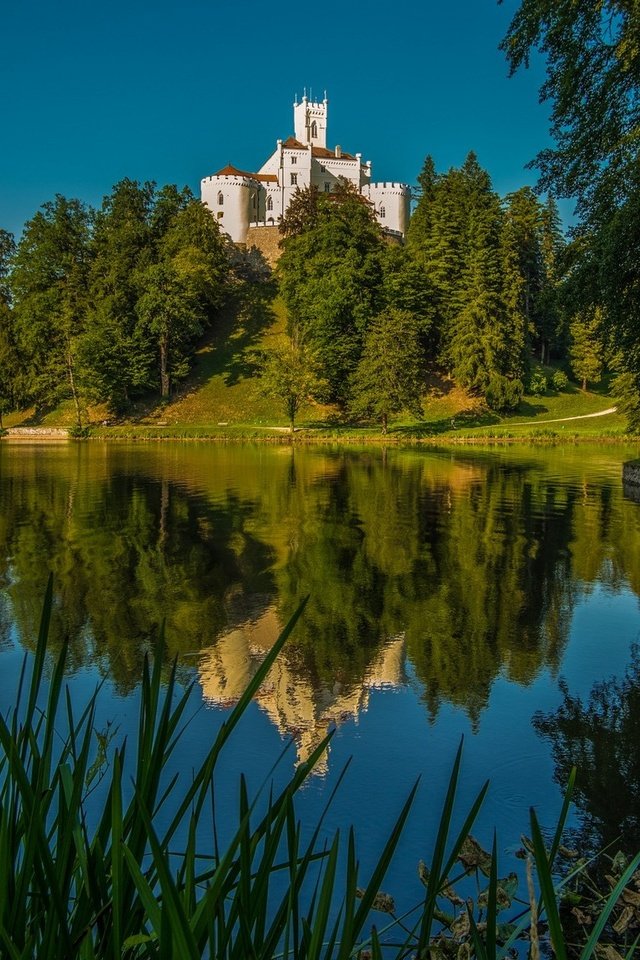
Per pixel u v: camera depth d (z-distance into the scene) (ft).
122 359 197.67
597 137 43.21
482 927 9.52
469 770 17.49
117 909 4.18
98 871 4.81
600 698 22.20
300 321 210.79
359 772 17.40
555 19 41.14
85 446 154.30
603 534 51.31
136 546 46.29
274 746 18.81
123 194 240.32
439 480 87.51
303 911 12.06
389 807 15.87
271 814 4.88
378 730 19.80
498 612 31.96
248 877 4.63
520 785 16.76
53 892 4.24
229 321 241.55
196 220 235.20
